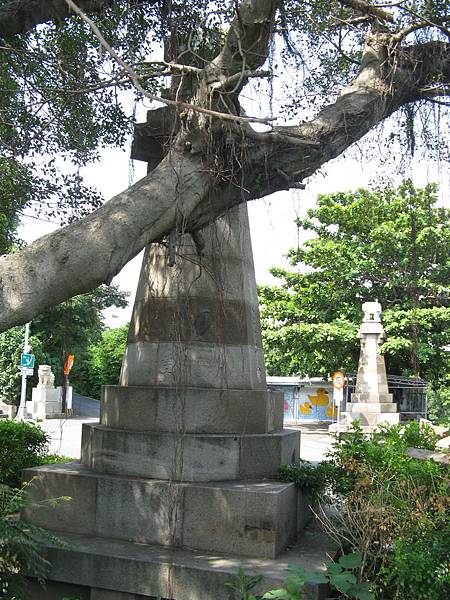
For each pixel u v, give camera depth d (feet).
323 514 16.67
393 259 70.85
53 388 91.30
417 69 21.91
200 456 18.45
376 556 14.35
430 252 36.65
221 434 19.21
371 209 72.43
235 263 21.50
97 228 14.42
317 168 18.85
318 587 14.58
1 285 13.08
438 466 16.65
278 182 17.76
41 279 13.46
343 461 18.47
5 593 15.11
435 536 13.97
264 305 79.87
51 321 84.99
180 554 16.69
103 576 16.29
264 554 16.56
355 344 78.28
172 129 17.81
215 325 20.49
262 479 18.98
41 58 23.16
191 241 20.88
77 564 16.60
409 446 19.71
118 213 14.90
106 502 18.35
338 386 72.64
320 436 73.10
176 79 19.42
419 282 60.34
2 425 28.68
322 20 21.95
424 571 13.25
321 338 74.08
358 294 77.25
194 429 19.03
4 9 21.54
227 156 16.53
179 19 19.90
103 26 22.89
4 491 17.04
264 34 16.87
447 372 78.84
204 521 17.20
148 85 21.68
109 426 20.35
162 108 21.07
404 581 13.47
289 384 106.63
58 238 14.05
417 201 25.44
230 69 16.63
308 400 106.93
